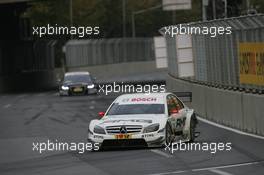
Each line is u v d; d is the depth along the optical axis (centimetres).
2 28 14738
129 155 3881
